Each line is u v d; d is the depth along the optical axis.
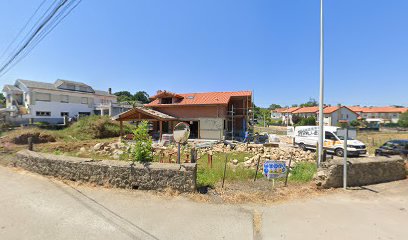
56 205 5.51
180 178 6.40
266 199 6.14
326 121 54.66
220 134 24.70
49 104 36.16
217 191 6.66
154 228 4.47
